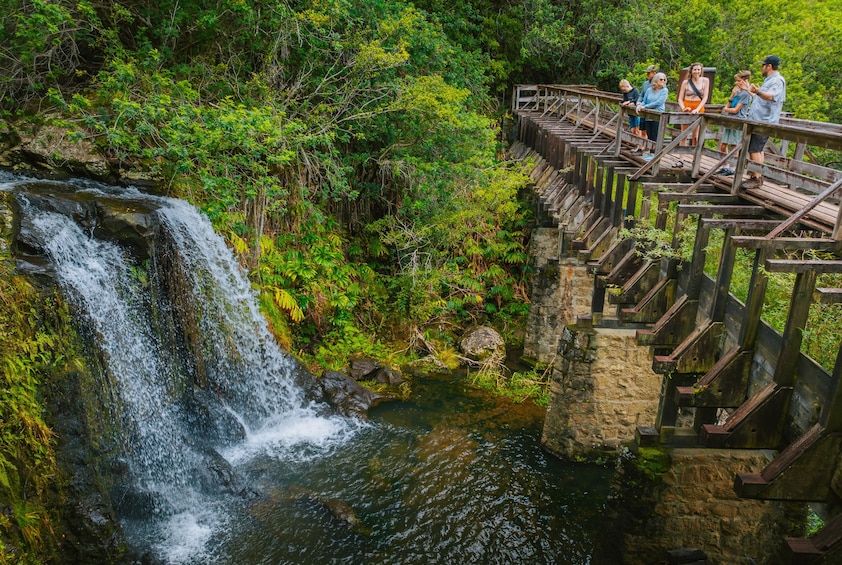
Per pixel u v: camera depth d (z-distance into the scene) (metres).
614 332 10.33
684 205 7.45
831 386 5.59
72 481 7.32
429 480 10.02
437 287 15.66
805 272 5.87
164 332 9.99
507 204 16.34
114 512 7.91
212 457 9.64
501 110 25.17
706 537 7.49
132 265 9.48
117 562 7.47
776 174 7.57
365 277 15.38
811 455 5.69
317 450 10.65
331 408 11.97
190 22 12.25
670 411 7.80
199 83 12.45
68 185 10.40
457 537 8.76
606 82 25.81
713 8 22.41
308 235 13.92
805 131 6.13
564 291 14.15
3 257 7.76
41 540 6.70
